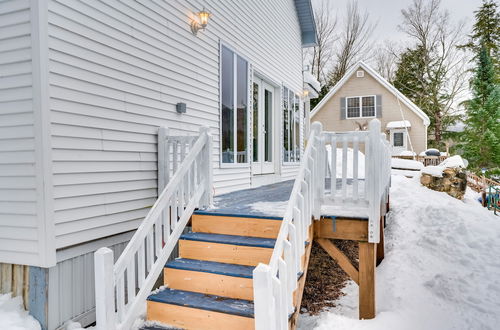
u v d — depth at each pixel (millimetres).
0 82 2807
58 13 2797
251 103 6730
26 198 2736
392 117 18453
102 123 3248
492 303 3928
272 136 8250
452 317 3748
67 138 2875
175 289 2998
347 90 19297
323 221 3590
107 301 2264
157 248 3035
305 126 11383
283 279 2244
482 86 18422
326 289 4977
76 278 2979
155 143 3984
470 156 17953
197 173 3711
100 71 3230
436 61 26562
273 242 3080
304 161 3270
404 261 5152
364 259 3521
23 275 2826
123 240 3512
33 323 2693
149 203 3863
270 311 1935
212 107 5285
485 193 9359
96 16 3189
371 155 3363
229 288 2822
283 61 8836
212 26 5324
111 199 3344
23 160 2736
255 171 7160
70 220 2895
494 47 25375
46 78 2684
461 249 5070
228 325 2547
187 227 4211
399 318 3568
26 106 2709
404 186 8750
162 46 4141
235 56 6094
